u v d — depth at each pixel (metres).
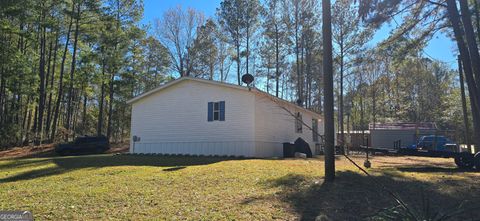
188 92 20.81
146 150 21.78
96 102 51.22
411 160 18.77
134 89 37.84
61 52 35.50
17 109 34.31
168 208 6.62
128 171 12.16
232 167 12.03
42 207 6.86
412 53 15.62
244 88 18.67
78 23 31.30
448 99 42.75
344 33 30.64
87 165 14.55
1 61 29.12
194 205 6.82
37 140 30.00
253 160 14.87
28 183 10.47
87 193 8.12
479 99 13.52
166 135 21.20
